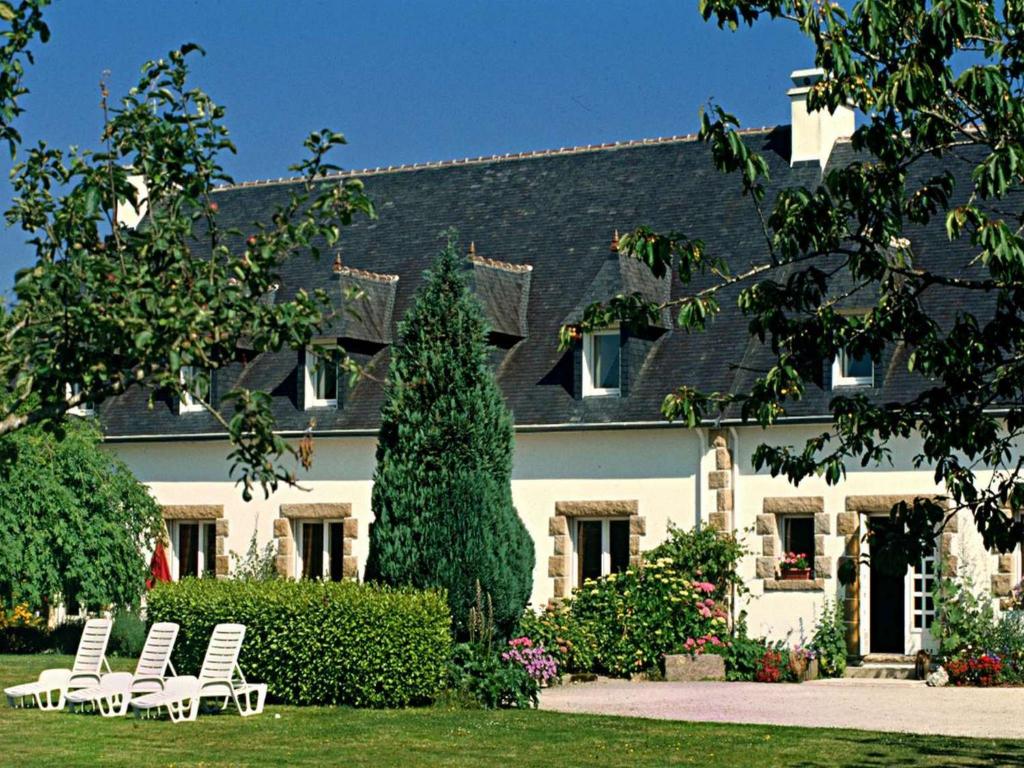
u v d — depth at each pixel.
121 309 8.65
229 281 9.32
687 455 27.34
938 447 11.08
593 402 28.22
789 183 30.31
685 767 15.59
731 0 11.00
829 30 10.74
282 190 35.62
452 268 22.73
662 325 28.55
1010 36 11.03
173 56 9.73
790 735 17.91
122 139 9.59
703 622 26.16
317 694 20.78
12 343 8.86
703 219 30.55
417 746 16.91
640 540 27.56
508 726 18.55
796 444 26.53
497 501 22.22
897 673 25.44
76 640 30.17
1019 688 23.91
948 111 10.88
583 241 31.41
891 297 11.51
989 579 25.17
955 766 15.78
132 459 31.98
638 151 32.88
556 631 25.45
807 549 26.75
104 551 29.33
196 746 16.86
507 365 29.59
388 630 20.44
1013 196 27.59
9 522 28.45
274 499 30.52
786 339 11.53
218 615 21.59
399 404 22.48
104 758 15.91
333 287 30.61
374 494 22.55
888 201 11.41
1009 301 11.18
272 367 31.52
